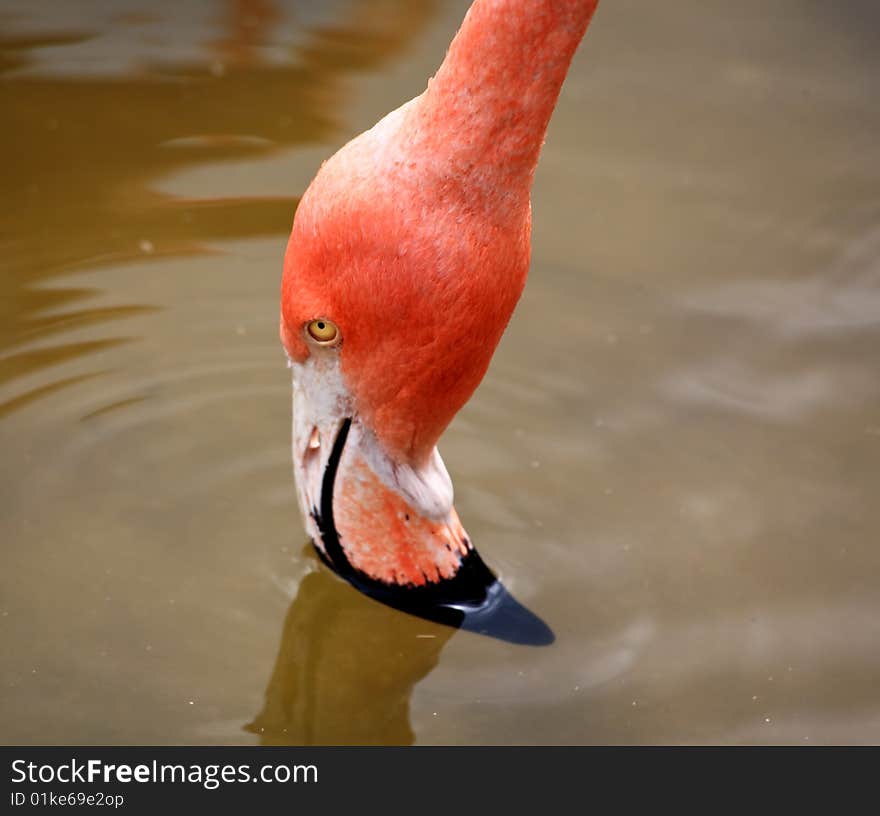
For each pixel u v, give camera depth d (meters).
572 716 3.96
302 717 3.97
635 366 5.36
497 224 3.09
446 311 3.15
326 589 4.36
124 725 3.90
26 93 6.66
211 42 7.14
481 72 2.95
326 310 3.25
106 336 5.31
